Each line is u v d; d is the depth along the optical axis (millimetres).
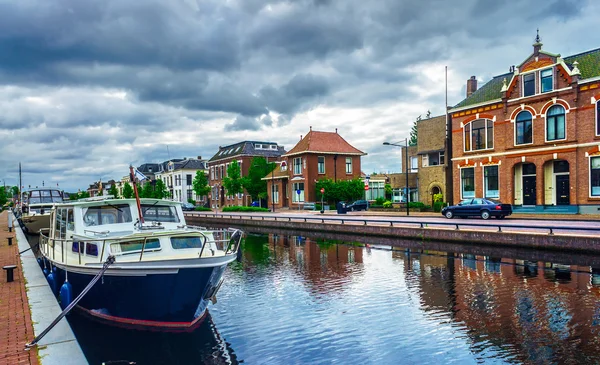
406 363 7520
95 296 9766
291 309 10891
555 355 7559
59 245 12281
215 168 69125
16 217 45594
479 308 10398
